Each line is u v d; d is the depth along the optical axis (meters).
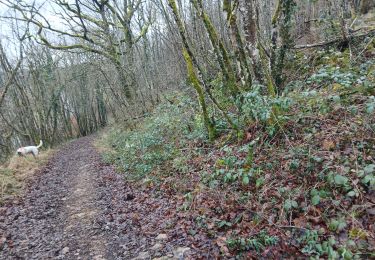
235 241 4.38
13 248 5.73
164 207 6.44
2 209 8.02
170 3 7.50
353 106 5.86
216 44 7.34
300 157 5.50
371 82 6.52
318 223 4.28
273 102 6.04
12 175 11.71
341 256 3.59
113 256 5.05
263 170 5.80
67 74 33.69
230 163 6.23
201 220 5.27
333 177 4.53
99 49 22.69
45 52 28.56
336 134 5.62
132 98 19.52
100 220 6.58
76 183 10.45
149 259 4.71
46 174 12.65
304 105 6.68
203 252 4.48
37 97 25.83
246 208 5.09
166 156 9.30
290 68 9.68
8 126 24.17
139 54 21.77
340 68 7.91
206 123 8.52
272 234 4.34
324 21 11.07
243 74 7.54
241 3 7.54
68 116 38.00
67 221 6.90
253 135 6.84
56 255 5.35
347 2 12.27
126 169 10.24
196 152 8.40
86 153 17.45
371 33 9.04
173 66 22.67
